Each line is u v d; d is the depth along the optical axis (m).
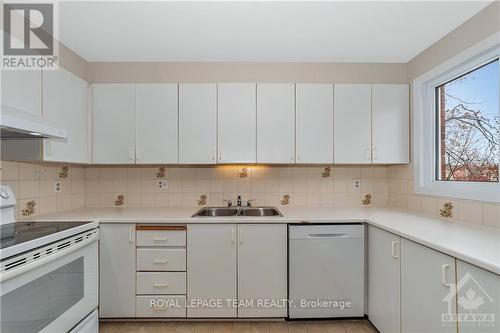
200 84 2.35
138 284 2.05
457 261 1.18
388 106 2.39
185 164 2.47
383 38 2.04
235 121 2.35
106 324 2.07
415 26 1.87
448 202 1.96
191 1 1.61
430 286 1.34
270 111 2.36
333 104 2.37
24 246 1.29
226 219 2.05
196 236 2.05
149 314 2.04
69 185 2.44
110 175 2.64
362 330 1.99
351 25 1.87
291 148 2.35
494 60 1.68
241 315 2.06
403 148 2.39
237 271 2.06
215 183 2.67
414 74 2.36
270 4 1.64
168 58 2.38
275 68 2.46
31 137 1.70
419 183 2.27
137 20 1.79
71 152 2.07
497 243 1.29
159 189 2.65
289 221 2.05
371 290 1.98
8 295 1.21
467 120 1.91
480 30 1.68
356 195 2.69
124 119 2.33
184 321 2.12
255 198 2.66
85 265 1.81
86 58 2.37
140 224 2.05
